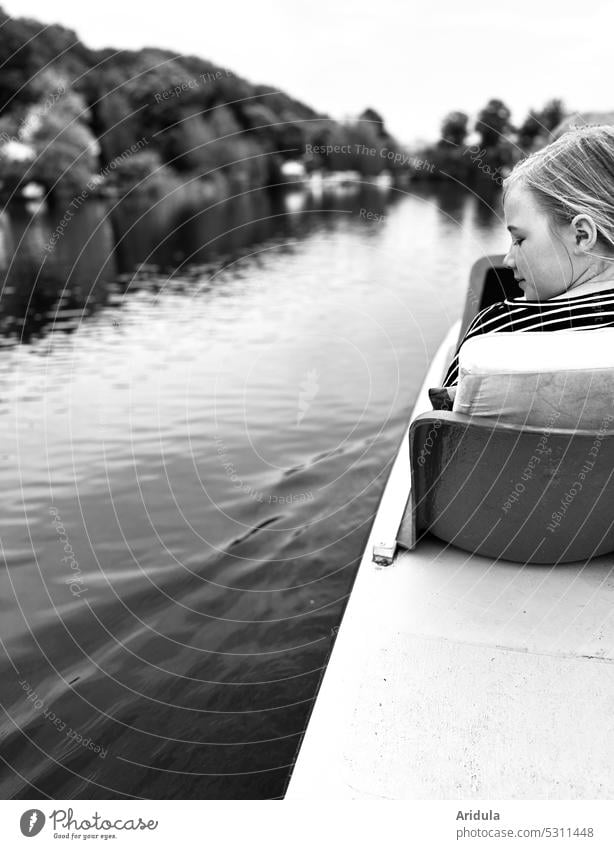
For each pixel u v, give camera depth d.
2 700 1.71
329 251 12.83
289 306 7.89
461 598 1.18
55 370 5.23
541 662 1.04
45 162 22.48
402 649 1.08
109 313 7.78
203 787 1.41
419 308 7.52
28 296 9.12
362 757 0.92
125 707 1.67
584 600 1.17
